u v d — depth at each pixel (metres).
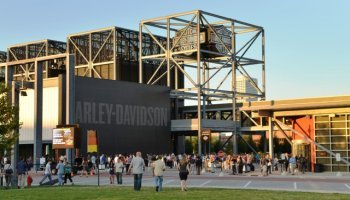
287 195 25.84
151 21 103.81
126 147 88.94
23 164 37.56
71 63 62.84
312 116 55.59
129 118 90.06
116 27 109.50
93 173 54.31
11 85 46.34
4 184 40.47
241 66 106.56
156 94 95.69
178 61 108.81
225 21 105.00
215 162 61.38
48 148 82.69
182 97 102.06
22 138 85.12
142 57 105.38
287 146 104.38
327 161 54.31
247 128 101.38
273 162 57.38
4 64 60.59
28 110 84.88
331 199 23.75
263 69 111.75
